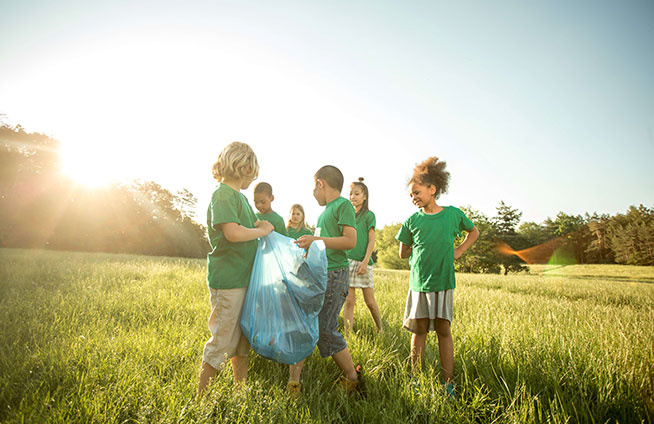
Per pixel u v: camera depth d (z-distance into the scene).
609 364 2.53
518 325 4.03
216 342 2.30
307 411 2.06
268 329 2.32
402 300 6.38
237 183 2.54
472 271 59.41
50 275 7.56
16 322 3.62
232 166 2.45
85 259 14.11
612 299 7.73
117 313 4.43
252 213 2.66
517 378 2.50
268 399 2.18
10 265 9.34
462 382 2.57
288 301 2.38
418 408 2.14
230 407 2.00
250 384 2.35
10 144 39.44
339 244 2.71
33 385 2.12
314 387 2.55
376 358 3.06
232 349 2.34
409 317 2.94
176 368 2.65
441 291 2.75
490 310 5.45
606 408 2.15
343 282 2.82
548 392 2.33
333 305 2.73
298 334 2.34
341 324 4.49
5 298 4.85
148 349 2.88
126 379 2.29
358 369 2.65
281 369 2.82
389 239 86.00
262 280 2.40
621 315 4.96
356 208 4.51
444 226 2.84
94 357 2.57
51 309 4.27
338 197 3.00
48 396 1.92
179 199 58.03
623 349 2.88
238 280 2.37
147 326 3.70
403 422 1.99
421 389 2.35
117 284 7.08
